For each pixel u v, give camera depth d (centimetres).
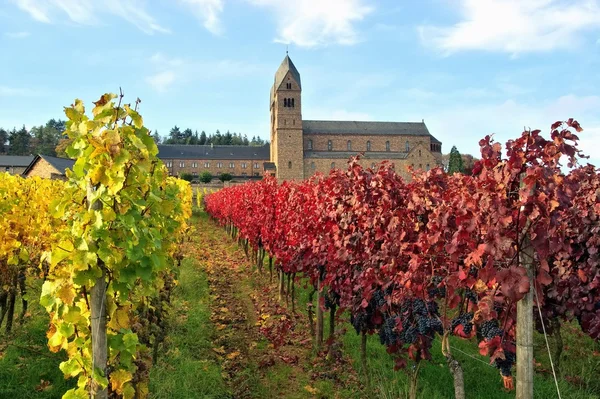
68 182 341
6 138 10962
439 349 672
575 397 521
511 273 308
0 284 641
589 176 658
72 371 321
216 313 895
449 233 428
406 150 7919
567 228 592
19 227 657
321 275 721
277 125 7181
